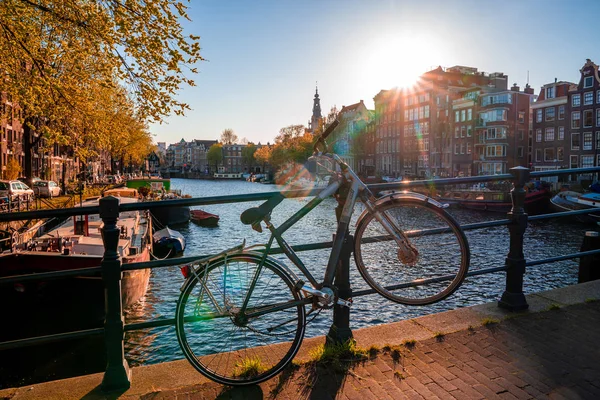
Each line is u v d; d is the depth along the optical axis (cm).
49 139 1136
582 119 5131
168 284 1714
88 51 977
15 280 279
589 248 667
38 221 2009
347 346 327
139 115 984
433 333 362
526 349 334
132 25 891
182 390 289
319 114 14788
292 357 296
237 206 6047
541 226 3388
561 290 463
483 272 399
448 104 7162
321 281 316
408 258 305
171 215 4131
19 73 1048
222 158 18938
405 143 8225
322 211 4578
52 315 1152
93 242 1508
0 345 280
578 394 275
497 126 6162
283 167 10256
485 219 3803
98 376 312
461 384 286
